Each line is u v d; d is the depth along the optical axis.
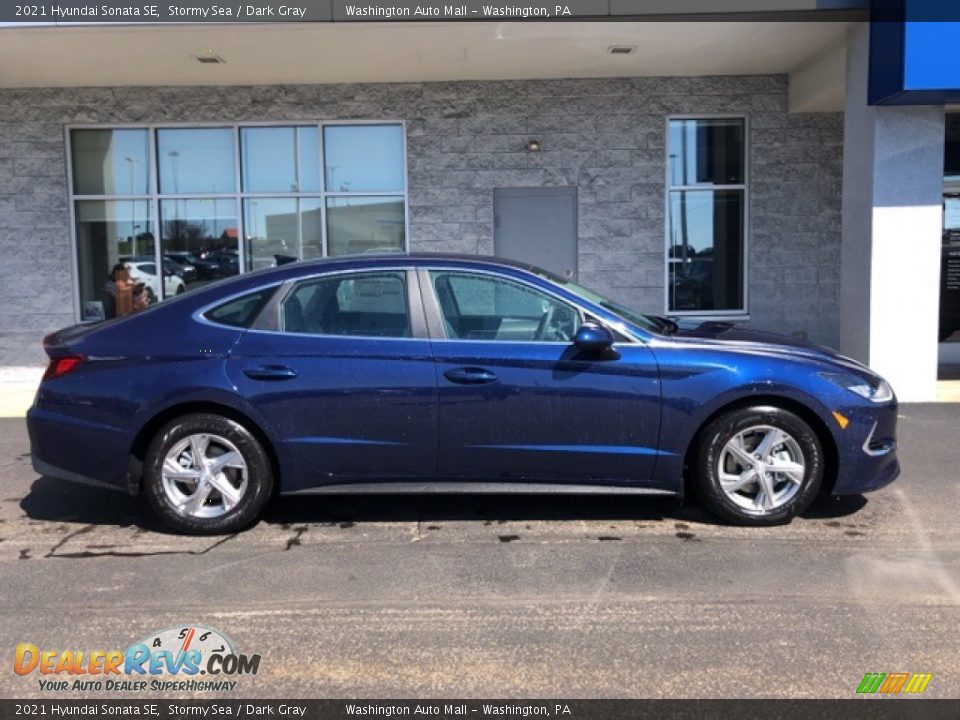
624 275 10.84
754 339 5.18
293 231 10.91
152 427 4.99
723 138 10.84
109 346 4.99
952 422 7.74
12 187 10.66
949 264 11.48
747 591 4.18
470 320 4.99
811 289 10.91
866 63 8.41
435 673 3.43
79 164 10.80
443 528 5.14
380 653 3.59
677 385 4.84
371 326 4.98
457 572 4.45
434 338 4.93
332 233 10.91
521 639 3.70
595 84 10.56
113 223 10.91
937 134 8.34
